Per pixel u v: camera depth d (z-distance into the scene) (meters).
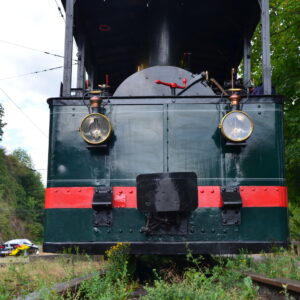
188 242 5.28
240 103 5.59
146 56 8.52
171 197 5.11
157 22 7.31
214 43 9.17
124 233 5.38
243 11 7.96
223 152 5.52
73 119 5.64
